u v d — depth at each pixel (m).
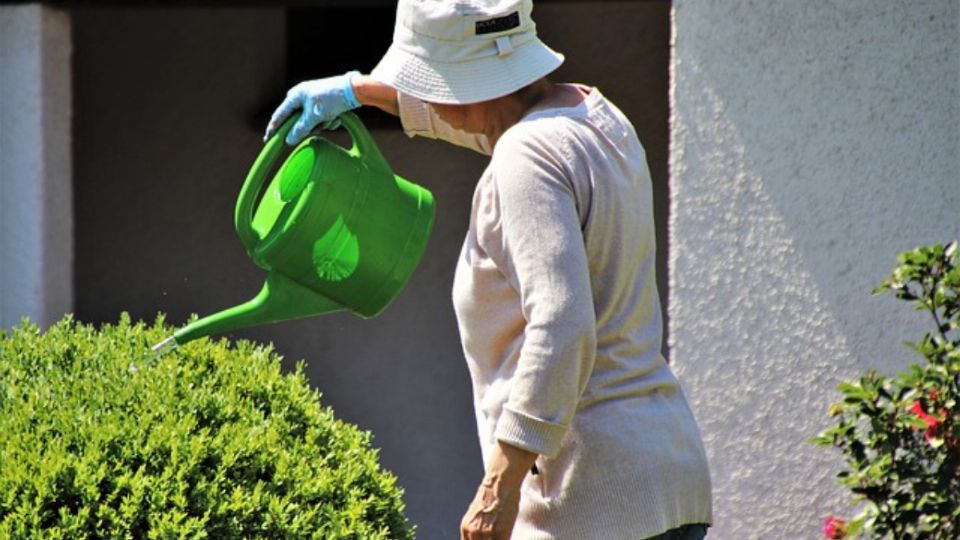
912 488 14.95
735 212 17.12
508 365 10.95
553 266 10.22
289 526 12.17
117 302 24.81
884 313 16.81
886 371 16.86
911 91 16.61
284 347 24.80
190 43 24.34
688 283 17.30
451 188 24.50
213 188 24.58
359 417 24.78
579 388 10.23
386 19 24.45
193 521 11.64
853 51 16.70
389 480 13.67
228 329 12.26
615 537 10.73
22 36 20.20
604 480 10.78
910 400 14.90
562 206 10.43
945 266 14.94
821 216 16.92
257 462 12.55
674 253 17.31
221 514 11.94
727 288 17.20
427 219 12.51
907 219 16.72
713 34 17.03
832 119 16.83
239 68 24.34
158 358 13.64
